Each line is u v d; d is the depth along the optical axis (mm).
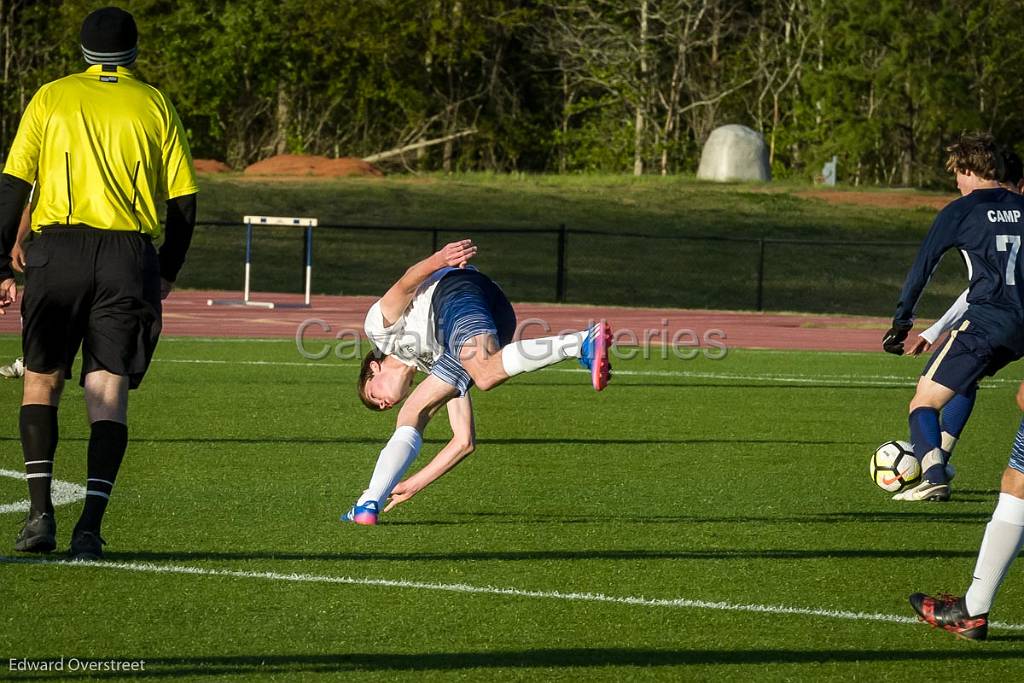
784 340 74125
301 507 26531
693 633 18312
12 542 22609
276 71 177000
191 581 20422
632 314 89938
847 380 53906
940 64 183875
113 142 21344
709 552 23375
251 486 28719
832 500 28781
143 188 21516
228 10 168625
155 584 20188
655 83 194500
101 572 20797
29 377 21531
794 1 195625
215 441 34812
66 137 21234
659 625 18672
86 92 21484
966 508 28203
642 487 29891
